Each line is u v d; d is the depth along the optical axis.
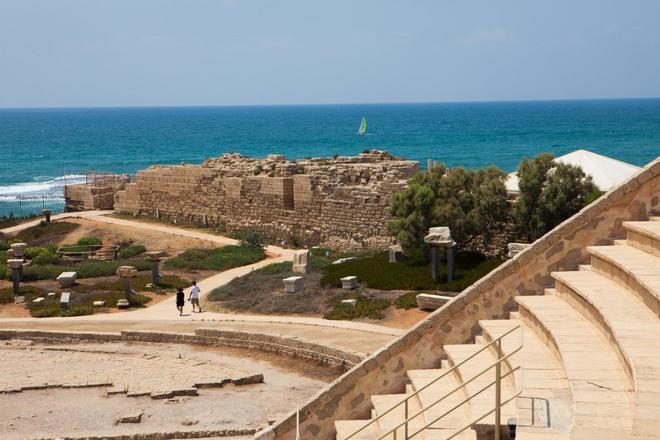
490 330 22.27
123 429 29.62
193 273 62.78
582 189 50.72
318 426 22.86
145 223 87.88
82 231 82.81
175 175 88.00
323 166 79.44
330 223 70.88
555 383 17.53
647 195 23.53
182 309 50.38
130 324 46.66
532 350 20.11
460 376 20.88
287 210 75.44
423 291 46.44
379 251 63.88
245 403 32.53
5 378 36.22
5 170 183.12
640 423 12.79
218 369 37.22
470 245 54.47
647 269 19.62
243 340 41.28
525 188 51.12
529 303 22.33
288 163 79.69
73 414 31.44
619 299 19.55
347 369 36.53
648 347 15.99
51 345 43.59
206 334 42.41
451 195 54.22
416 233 52.50
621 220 23.66
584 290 20.55
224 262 65.38
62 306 51.97
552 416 15.64
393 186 65.12
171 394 33.28
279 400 32.88
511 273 24.08
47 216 87.75
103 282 60.00
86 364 38.88
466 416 19.03
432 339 23.86
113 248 73.94
